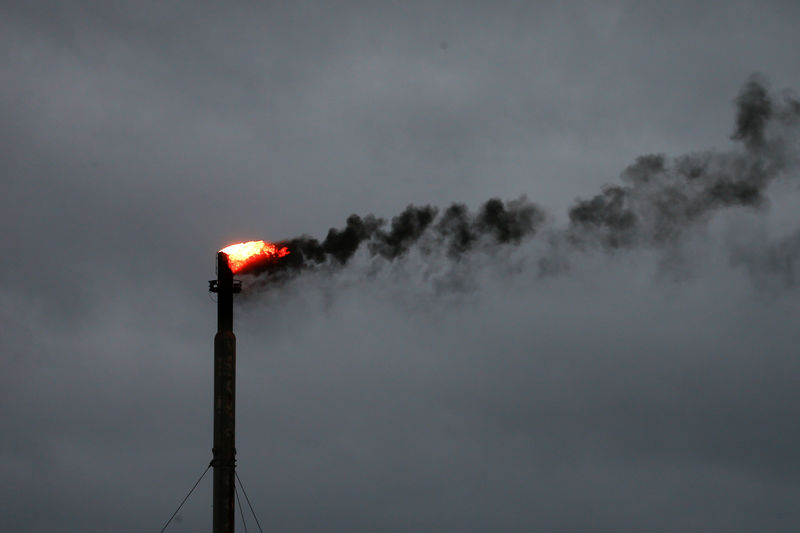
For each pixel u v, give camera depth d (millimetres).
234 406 68188
